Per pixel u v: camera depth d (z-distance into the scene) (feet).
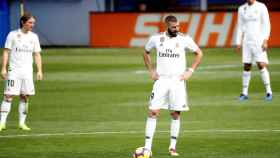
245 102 156.87
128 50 314.96
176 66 99.96
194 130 122.11
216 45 325.42
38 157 100.12
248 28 161.17
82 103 157.89
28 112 145.38
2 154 102.27
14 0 356.18
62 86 190.08
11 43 122.52
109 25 337.52
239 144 108.58
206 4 350.64
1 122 124.67
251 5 161.79
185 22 329.52
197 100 160.97
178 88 99.76
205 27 327.06
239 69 229.04
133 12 334.24
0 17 344.49
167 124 129.59
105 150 104.83
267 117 135.95
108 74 220.02
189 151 103.60
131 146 107.86
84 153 102.73
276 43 314.96
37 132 121.49
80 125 128.98
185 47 100.37
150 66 101.71
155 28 331.36
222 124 128.36
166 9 353.51
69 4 356.38
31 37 122.83
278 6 337.31
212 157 99.19
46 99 164.86
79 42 357.61
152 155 100.94
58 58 278.67
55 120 135.23
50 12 358.64
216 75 212.23
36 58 123.85
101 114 142.10
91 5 355.97
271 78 202.80
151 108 99.40
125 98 165.68
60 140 113.29
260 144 108.37
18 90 123.13
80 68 239.71
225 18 324.60
